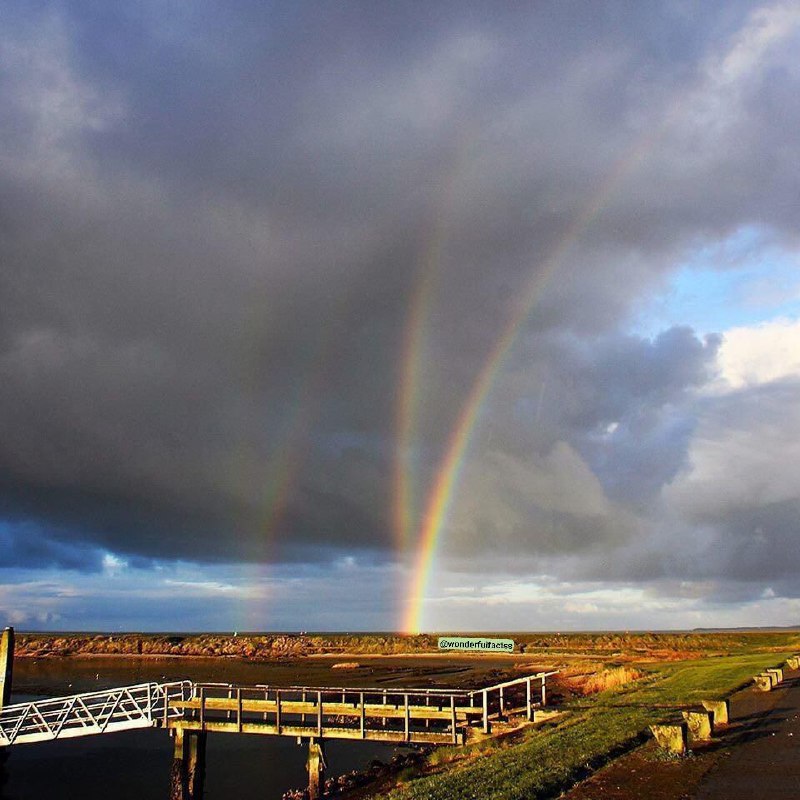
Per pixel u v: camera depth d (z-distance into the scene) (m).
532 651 147.25
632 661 98.44
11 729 44.03
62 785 46.12
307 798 35.94
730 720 25.22
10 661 49.16
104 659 155.38
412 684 82.44
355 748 51.69
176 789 37.22
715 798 14.35
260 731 36.19
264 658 152.75
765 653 85.75
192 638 199.88
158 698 40.53
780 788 14.95
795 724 23.86
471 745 31.06
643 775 16.70
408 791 17.94
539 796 15.15
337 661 137.62
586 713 30.55
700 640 152.50
